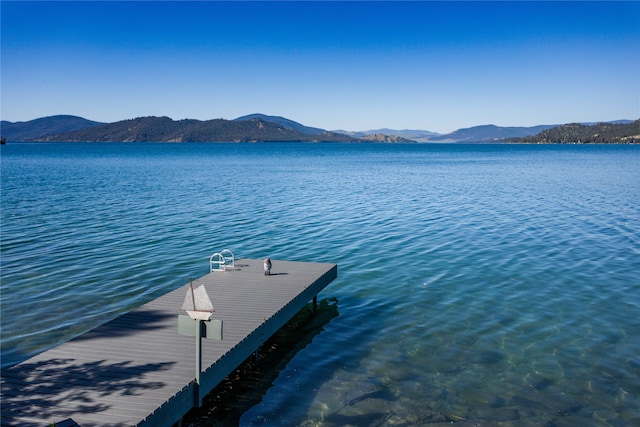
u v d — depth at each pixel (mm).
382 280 22688
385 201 48156
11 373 11391
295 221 36594
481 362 14711
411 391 13148
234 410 12359
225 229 33406
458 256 26516
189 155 182875
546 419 11844
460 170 98562
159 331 13992
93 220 36312
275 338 16828
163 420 10148
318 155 193875
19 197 49156
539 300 19719
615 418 11867
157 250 27406
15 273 22875
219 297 17156
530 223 35781
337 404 12570
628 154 183500
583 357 14922
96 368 11680
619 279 22203
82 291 20562
